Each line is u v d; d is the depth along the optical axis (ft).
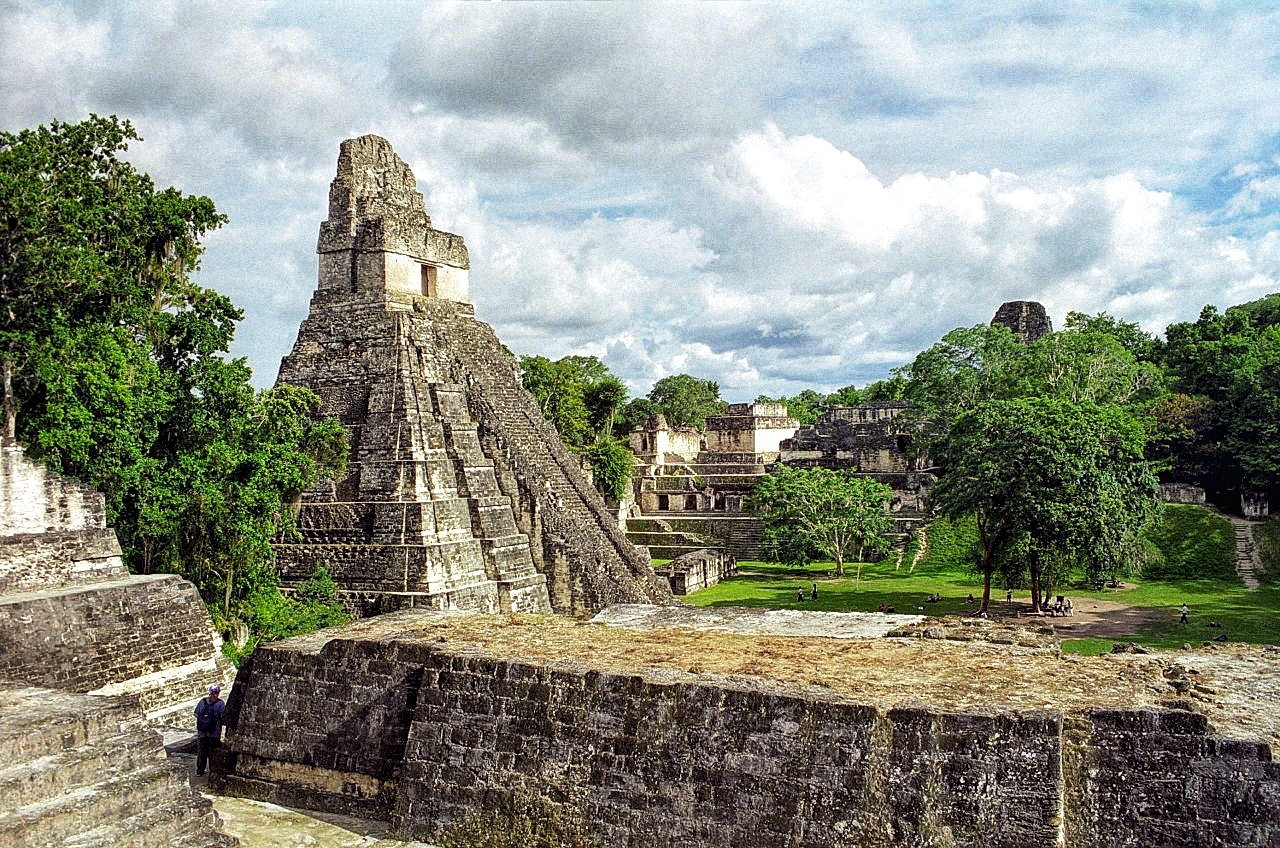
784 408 296.92
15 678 67.97
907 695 42.42
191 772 60.54
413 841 48.57
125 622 76.48
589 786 45.16
